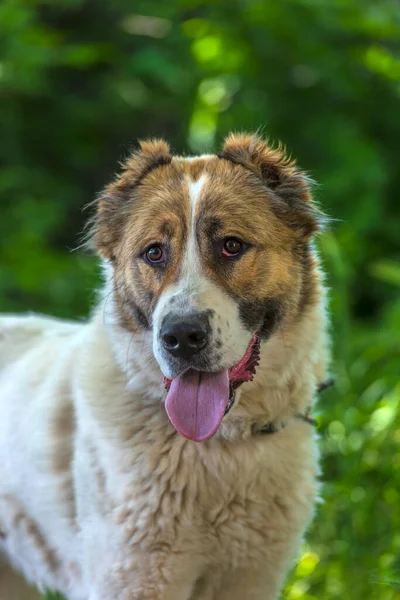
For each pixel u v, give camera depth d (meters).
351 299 13.68
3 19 13.59
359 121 15.61
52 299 13.22
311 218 6.23
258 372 5.96
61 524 6.29
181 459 5.84
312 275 6.26
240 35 14.86
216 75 15.27
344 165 14.51
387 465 8.66
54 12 15.72
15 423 6.65
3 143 15.09
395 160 15.70
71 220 15.48
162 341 5.54
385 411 8.98
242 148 6.33
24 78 14.02
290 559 6.20
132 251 6.09
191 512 5.84
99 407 6.03
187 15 15.43
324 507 8.28
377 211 14.20
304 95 15.56
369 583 7.66
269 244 5.97
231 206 5.93
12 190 14.53
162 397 5.93
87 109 15.32
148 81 15.19
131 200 6.34
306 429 6.23
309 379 6.22
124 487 5.83
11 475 6.62
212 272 5.80
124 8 15.21
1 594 7.55
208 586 6.20
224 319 5.61
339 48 15.06
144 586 5.86
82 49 14.09
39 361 6.89
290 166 6.33
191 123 15.70
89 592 6.11
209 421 5.55
